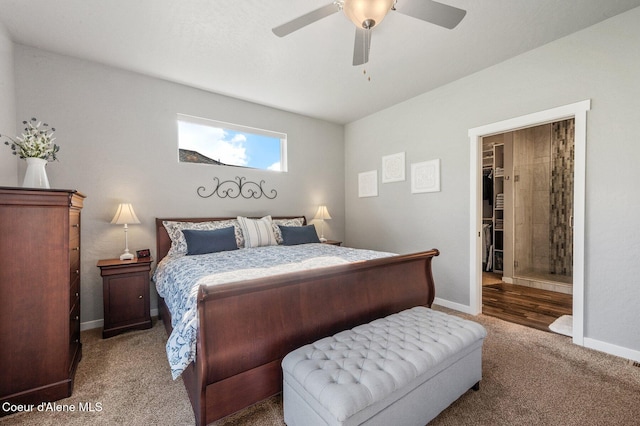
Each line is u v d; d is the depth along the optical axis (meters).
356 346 1.46
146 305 2.69
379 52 2.54
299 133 4.27
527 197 4.66
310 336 1.65
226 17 2.08
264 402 1.64
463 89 3.06
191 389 1.49
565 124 4.40
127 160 2.92
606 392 1.67
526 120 2.56
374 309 1.98
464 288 3.10
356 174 4.55
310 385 1.19
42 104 2.52
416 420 1.33
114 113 2.85
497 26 2.18
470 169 3.02
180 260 2.53
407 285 2.24
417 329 1.65
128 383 1.81
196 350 1.34
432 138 3.39
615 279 2.11
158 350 2.25
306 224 4.27
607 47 2.12
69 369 1.70
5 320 1.54
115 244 2.86
